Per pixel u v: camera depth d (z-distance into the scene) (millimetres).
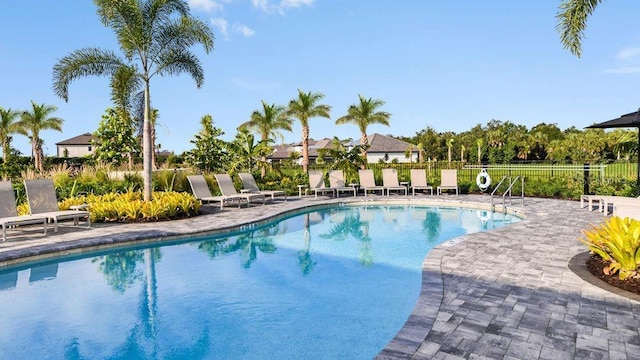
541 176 17672
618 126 11547
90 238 8211
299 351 3912
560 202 13930
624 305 4297
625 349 3336
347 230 10359
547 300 4473
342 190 16922
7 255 6746
